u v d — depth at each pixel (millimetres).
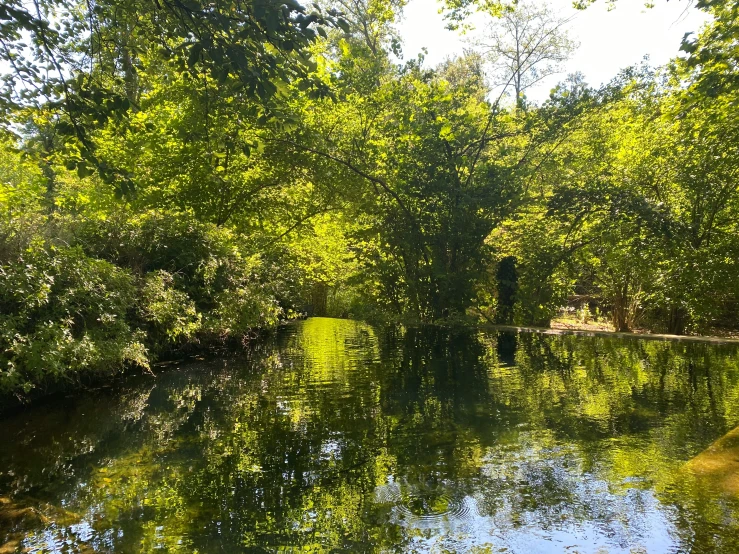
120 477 3297
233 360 7688
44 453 3742
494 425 4293
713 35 6309
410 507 2848
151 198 10672
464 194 11602
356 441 3943
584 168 13406
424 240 11992
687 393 5238
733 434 3848
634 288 12625
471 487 3078
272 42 3455
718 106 8172
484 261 12773
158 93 10242
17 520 2713
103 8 5094
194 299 8461
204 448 3826
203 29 3760
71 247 6496
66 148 5605
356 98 11539
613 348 8523
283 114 4570
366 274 13664
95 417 4652
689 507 2748
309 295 20406
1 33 4266
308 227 13812
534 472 3277
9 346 4738
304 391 5621
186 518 2738
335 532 2582
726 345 8820
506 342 9508
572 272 13016
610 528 2562
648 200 11141
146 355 6754
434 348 8898
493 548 2402
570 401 5016
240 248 10281
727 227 10773
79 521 2707
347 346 9289
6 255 5359
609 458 3473
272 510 2828
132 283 6891
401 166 11664
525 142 12703
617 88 12078
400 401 5129
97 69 5363
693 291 10133
